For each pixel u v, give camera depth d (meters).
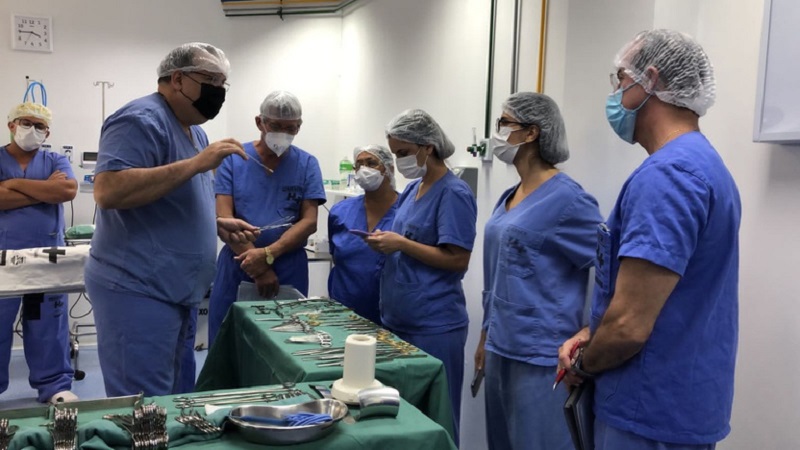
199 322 4.57
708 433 1.23
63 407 1.33
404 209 2.45
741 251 1.68
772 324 1.58
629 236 1.20
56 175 3.43
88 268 1.96
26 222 3.38
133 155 1.81
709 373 1.23
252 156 2.81
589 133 2.19
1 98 4.33
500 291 1.94
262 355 2.00
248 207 2.77
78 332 4.51
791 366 1.52
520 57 2.61
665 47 1.27
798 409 1.50
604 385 1.30
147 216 1.88
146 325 1.89
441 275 2.29
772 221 1.59
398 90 3.90
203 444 1.21
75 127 4.52
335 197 4.62
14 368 4.14
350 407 1.42
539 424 1.85
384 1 4.07
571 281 1.88
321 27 4.87
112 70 4.57
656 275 1.16
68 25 4.44
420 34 3.62
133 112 1.83
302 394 1.49
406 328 2.31
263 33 4.85
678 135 1.28
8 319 3.44
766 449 1.58
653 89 1.29
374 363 1.51
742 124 1.69
